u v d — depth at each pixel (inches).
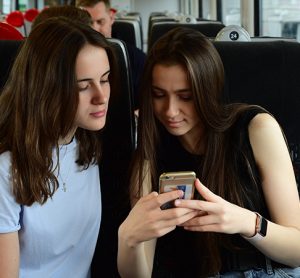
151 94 41.8
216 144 42.6
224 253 44.3
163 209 35.8
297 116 53.7
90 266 50.5
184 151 45.9
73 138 42.0
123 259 38.8
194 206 35.0
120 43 51.1
